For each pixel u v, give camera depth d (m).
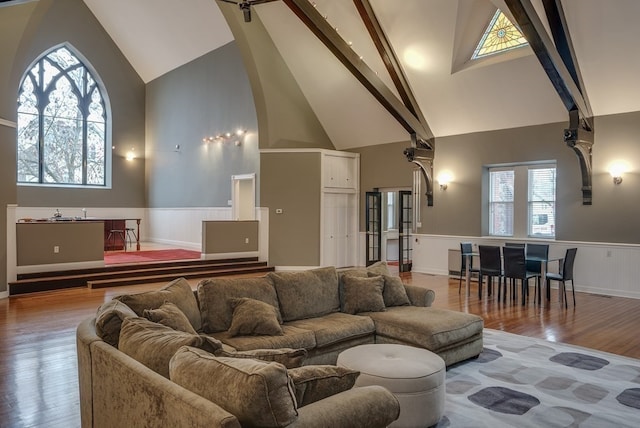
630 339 4.79
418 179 9.70
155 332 2.23
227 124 10.78
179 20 10.94
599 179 7.30
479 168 8.76
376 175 10.43
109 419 2.12
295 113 10.26
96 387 2.26
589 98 7.12
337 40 7.32
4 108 6.69
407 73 8.45
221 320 3.49
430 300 4.52
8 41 6.49
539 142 7.94
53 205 12.15
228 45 10.59
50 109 12.33
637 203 6.94
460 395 3.31
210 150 11.33
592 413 3.03
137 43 12.60
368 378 2.76
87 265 7.89
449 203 9.24
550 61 5.98
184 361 1.80
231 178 10.66
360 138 10.55
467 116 8.62
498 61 7.41
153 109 13.41
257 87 9.59
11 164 6.89
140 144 13.70
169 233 12.88
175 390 1.65
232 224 9.66
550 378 3.65
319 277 4.22
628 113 7.00
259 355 1.97
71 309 6.00
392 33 7.87
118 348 2.28
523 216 8.39
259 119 9.77
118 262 8.66
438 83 8.33
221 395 1.57
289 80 10.07
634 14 5.84
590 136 7.22
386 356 3.08
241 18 9.04
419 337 3.67
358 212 10.73
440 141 9.34
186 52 11.73
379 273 4.65
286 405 1.53
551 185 8.09
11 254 6.95
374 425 1.78
